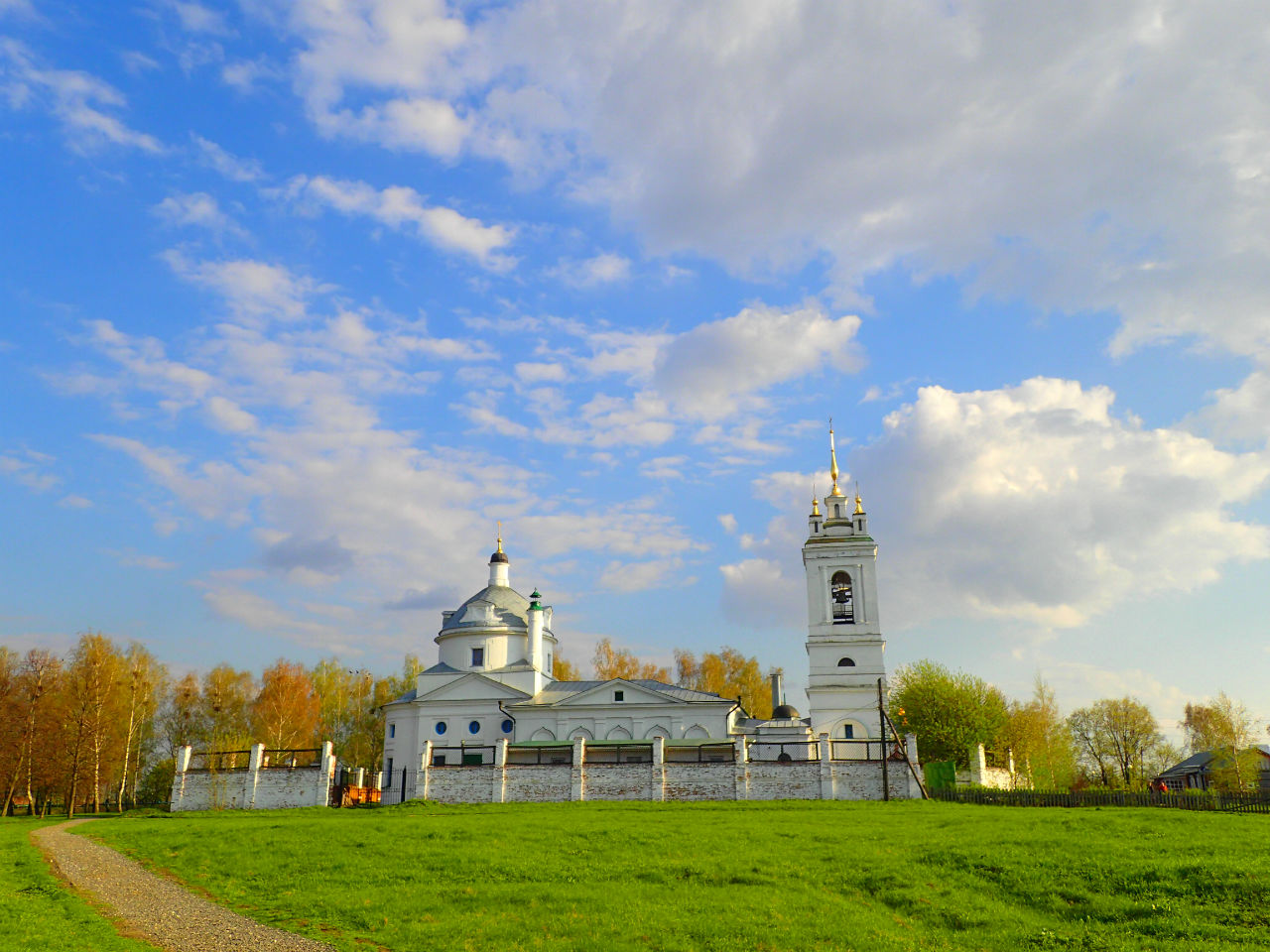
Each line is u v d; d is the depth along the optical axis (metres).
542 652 85.38
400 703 81.06
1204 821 40.59
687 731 77.19
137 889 29.12
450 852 33.59
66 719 78.94
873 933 22.95
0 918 23.36
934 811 49.78
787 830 39.28
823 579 81.50
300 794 64.19
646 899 26.06
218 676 109.00
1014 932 23.12
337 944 21.88
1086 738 128.62
